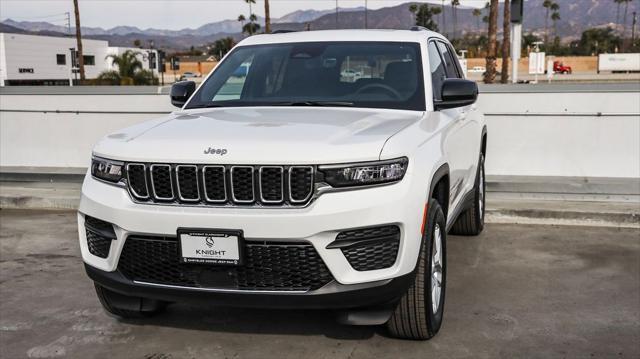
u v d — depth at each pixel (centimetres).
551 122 788
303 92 444
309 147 322
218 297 329
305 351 372
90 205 354
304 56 472
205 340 390
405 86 437
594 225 664
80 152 914
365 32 498
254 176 321
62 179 857
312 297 321
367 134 342
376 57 457
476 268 529
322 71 457
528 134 795
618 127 774
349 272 322
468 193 549
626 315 426
